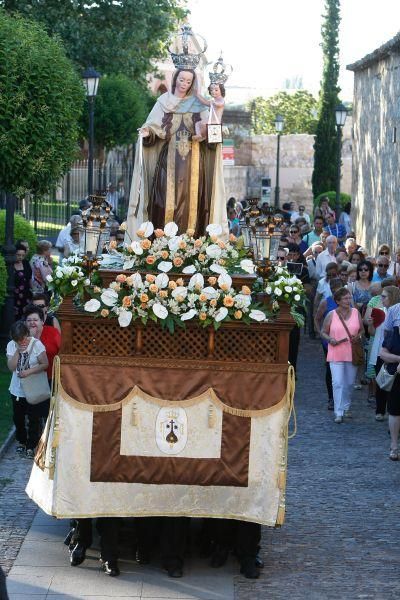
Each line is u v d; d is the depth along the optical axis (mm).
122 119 34562
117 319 8984
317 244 22875
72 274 9008
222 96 9977
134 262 9289
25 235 23141
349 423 15570
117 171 39438
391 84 30578
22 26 18109
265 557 9742
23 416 12836
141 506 9039
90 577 9078
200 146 10086
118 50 35406
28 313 12789
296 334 17203
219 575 9258
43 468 9305
